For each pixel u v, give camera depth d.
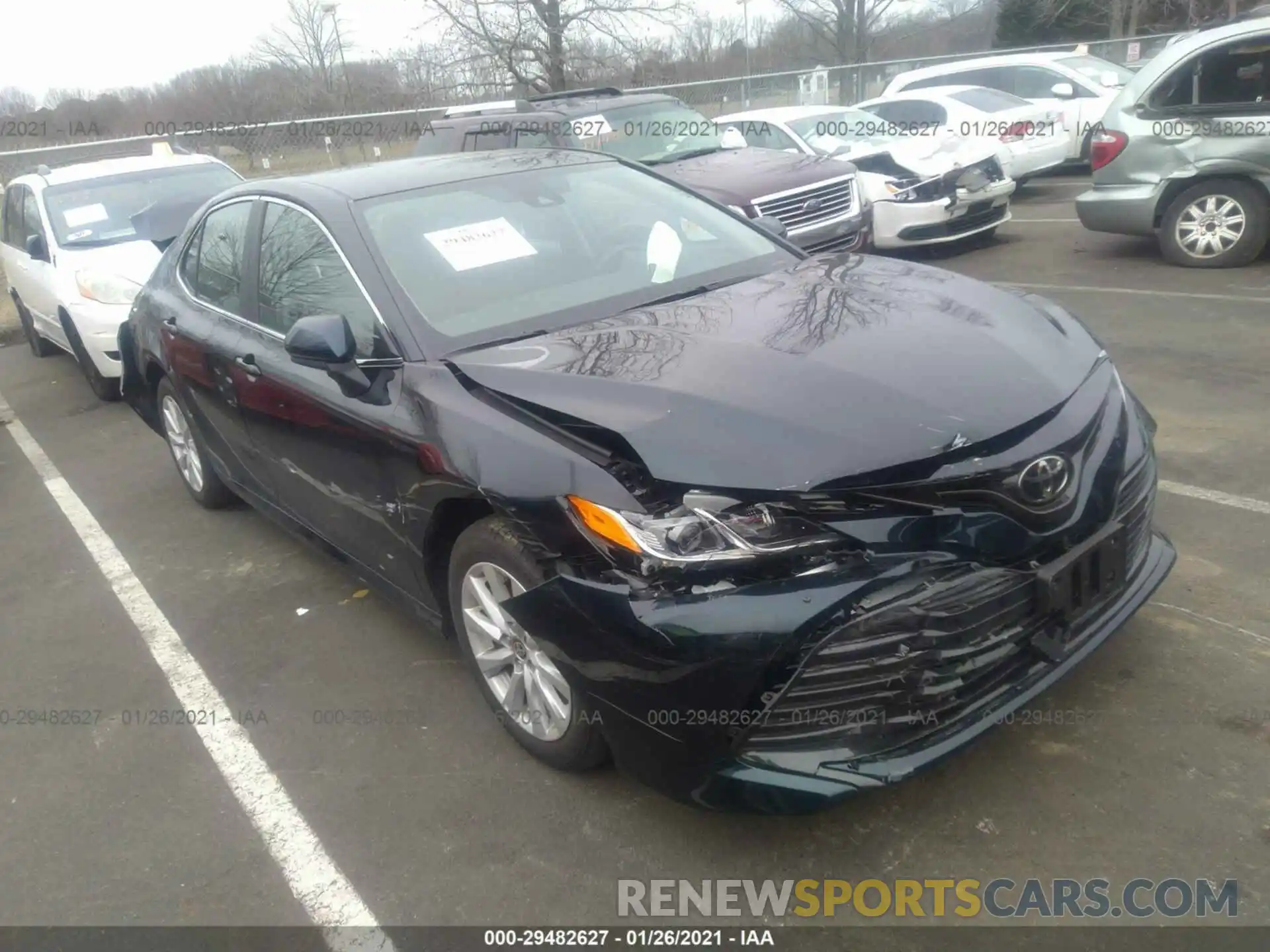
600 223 3.98
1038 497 2.54
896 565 2.43
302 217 3.95
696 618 2.40
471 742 3.37
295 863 2.94
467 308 3.48
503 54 16.86
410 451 3.17
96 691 3.96
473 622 3.21
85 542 5.44
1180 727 2.99
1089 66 14.12
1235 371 5.74
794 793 2.45
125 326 5.66
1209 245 8.01
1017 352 2.87
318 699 3.72
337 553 4.10
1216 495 4.33
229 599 4.57
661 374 2.84
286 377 3.83
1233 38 7.58
